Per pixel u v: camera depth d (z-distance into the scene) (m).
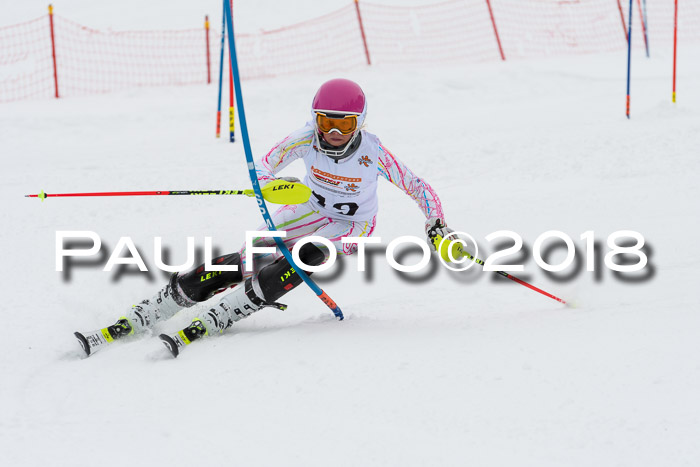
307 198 13.19
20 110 39.69
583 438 9.80
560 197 22.67
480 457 9.54
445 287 16.61
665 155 25.95
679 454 9.30
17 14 62.72
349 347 13.04
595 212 21.12
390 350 12.85
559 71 45.00
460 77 43.69
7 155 30.73
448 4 63.44
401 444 9.94
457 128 32.97
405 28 58.44
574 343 12.67
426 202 14.29
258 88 42.84
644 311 13.99
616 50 53.28
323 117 12.93
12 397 11.80
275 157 13.91
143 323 14.05
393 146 30.20
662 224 19.70
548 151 27.70
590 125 31.59
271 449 9.98
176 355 13.07
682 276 16.00
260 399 11.36
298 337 13.60
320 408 10.99
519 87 41.91
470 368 11.95
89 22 60.53
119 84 47.62
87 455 10.02
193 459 9.83
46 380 12.42
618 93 38.78
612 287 15.75
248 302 13.67
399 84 42.25
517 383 11.36
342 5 63.06
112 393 11.82
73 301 16.23
